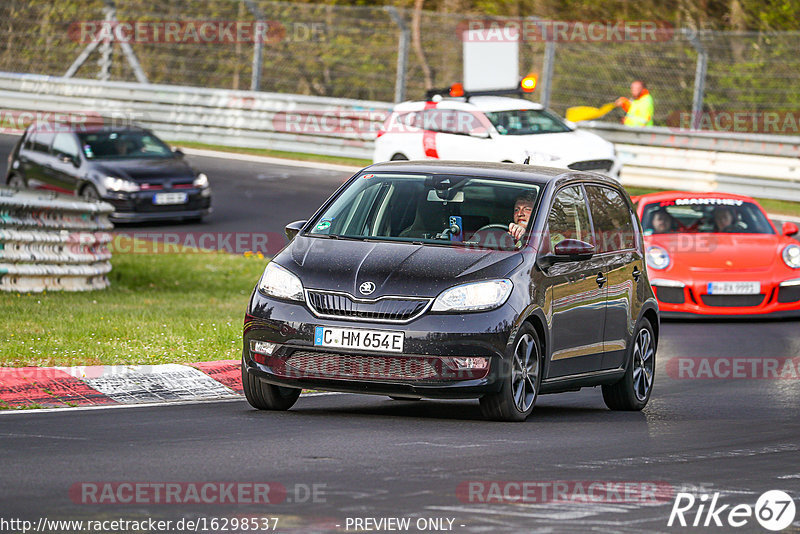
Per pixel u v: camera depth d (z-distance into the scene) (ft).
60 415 99.81
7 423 94.84
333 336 98.53
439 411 110.63
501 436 95.09
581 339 111.34
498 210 107.96
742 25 411.13
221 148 349.82
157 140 276.41
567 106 357.00
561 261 106.63
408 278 99.81
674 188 305.73
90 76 383.45
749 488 78.79
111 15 375.04
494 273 101.09
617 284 117.60
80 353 123.65
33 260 178.60
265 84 383.65
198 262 224.12
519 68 359.25
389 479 76.84
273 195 286.05
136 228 253.85
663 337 170.50
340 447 87.45
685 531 67.10
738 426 106.83
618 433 100.32
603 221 118.62
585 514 69.56
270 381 101.19
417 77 378.53
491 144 267.18
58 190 264.93
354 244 104.99
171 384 115.96
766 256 187.11
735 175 298.76
